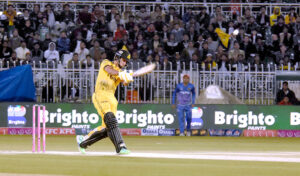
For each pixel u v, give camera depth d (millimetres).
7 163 19547
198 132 53062
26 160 20656
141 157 23000
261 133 53094
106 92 25062
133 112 52594
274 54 62344
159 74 54250
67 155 23922
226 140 45531
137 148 33531
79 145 25766
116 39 62750
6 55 60375
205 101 53656
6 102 52688
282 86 54594
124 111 52594
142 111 52719
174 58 60094
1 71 53188
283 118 53156
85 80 54000
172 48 62062
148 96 54062
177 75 54062
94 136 25609
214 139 46969
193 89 52031
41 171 17094
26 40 62688
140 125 52719
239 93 54781
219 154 27422
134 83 54188
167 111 52781
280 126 53062
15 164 19188
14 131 52719
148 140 44312
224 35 63250
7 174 16297
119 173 16438
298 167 18734
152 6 69500
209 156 24906
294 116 53250
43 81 54062
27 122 52781
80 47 60594
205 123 53062
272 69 54969
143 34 63469
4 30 62969
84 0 69375
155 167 18078
